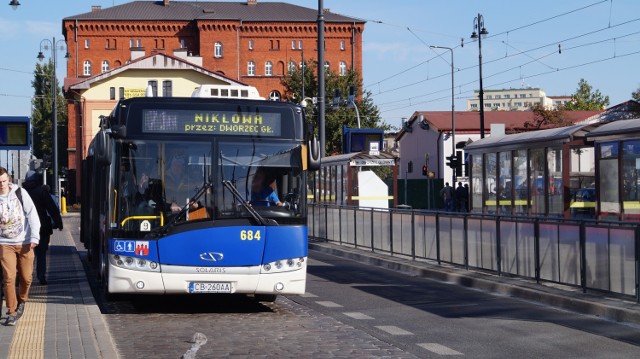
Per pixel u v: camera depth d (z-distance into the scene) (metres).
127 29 111.94
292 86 85.62
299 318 13.39
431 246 21.36
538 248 16.42
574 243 15.16
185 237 13.32
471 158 32.12
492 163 30.00
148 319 13.33
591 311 13.66
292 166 13.79
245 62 112.88
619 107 64.81
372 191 37.59
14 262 11.74
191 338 11.42
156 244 13.27
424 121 81.19
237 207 13.51
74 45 111.12
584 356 10.08
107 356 9.45
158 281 13.27
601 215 23.66
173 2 116.44
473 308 14.48
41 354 9.43
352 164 37.50
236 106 13.77
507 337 11.48
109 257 13.36
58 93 118.31
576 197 25.34
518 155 27.80
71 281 18.09
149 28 112.19
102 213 15.68
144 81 75.75
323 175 41.31
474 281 17.72
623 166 22.73
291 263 13.63
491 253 18.34
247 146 13.72
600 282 14.38
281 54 113.19
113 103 75.00
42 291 16.06
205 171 13.53
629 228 13.48
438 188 68.25
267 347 10.70
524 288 15.84
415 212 22.23
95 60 111.56
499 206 29.31
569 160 24.61
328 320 13.15
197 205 13.41
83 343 10.17
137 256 13.27
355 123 81.25
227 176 13.56
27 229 11.93
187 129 13.60
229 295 16.53
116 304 15.28
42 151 117.06
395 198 37.88
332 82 82.81
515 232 17.27
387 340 11.27
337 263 23.83
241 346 10.77
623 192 22.72
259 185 13.63
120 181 13.40
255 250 13.48
